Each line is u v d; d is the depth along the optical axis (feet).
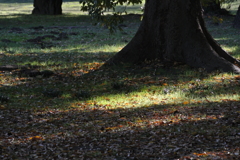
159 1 60.34
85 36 100.01
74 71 58.85
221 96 41.34
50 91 45.83
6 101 42.32
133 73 56.54
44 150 24.09
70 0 260.62
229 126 27.09
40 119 34.09
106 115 34.50
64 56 71.61
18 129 30.45
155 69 57.36
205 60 57.00
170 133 26.37
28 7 225.56
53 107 39.45
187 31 59.06
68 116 34.88
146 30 61.57
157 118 31.68
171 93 44.70
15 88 49.32
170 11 59.72
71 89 48.65
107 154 22.66
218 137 24.58
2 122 33.04
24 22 130.93
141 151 22.89
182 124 28.73
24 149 24.35
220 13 136.56
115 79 53.57
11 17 144.87
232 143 23.02
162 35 60.34
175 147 23.04
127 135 26.76
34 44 87.61
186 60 58.75
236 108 33.81
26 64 63.82
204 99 39.91
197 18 59.31
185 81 50.85
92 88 49.29
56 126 30.96
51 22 131.64
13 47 82.58
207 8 136.05
